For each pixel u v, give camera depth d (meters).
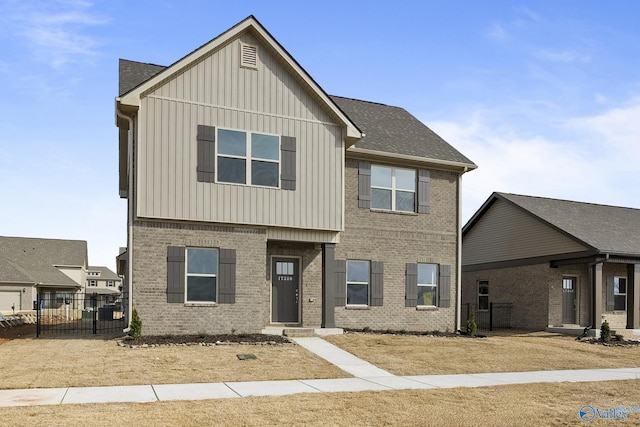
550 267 25.69
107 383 10.91
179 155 16.64
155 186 16.27
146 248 16.30
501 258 28.62
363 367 13.77
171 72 16.50
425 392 10.98
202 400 9.63
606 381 13.10
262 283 17.61
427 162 21.69
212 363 13.09
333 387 11.29
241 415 8.62
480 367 14.58
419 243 21.67
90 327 21.70
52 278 52.19
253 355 14.11
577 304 26.14
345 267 20.33
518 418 9.08
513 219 28.03
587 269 26.52
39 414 8.30
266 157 17.83
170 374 11.87
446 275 22.05
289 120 18.27
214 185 17.00
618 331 23.75
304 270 19.59
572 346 19.73
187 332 16.55
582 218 27.28
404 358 15.16
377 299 20.70
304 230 18.41
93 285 93.00
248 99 17.72
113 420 8.05
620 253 23.38
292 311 19.41
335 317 20.02
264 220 17.59
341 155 18.95
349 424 8.38
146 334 16.09
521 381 12.77
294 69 18.20
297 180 18.20
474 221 30.50
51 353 13.77
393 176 21.58
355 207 20.67
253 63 17.91
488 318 28.67
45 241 63.09
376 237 20.92
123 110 16.33
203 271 17.05
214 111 17.22
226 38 17.36
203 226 16.98
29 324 26.61
